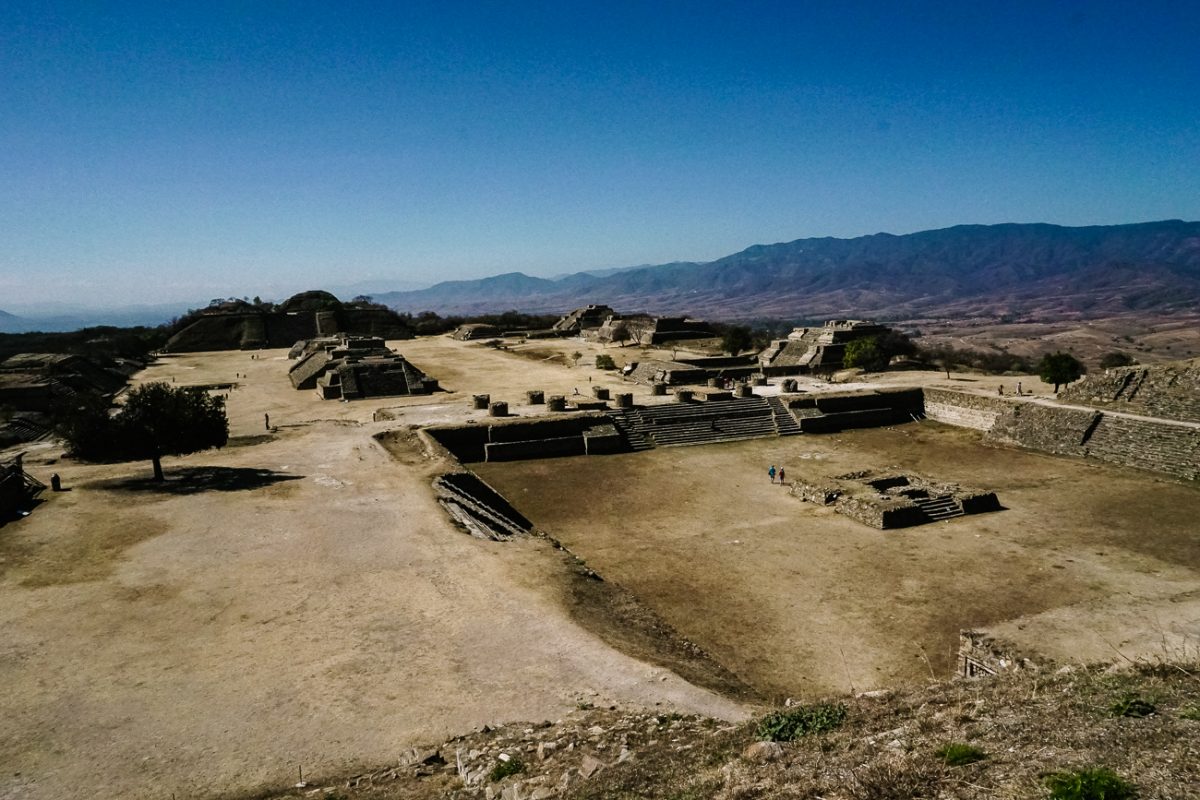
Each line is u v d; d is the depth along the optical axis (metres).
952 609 23.08
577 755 12.07
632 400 52.09
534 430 45.56
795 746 10.46
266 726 14.16
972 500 32.78
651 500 35.66
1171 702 9.88
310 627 18.59
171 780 12.52
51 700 15.20
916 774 8.41
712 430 49.34
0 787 12.40
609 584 24.05
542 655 17.16
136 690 15.57
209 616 19.20
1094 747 8.52
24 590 20.77
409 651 17.31
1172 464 37.59
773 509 33.97
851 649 20.66
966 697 11.67
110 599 20.22
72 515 27.44
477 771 11.93
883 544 29.05
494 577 22.12
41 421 50.22
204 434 32.78
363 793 11.62
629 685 15.71
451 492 31.72
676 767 10.71
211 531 25.80
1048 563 26.58
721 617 22.83
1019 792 7.69
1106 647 16.30
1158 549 27.61
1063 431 43.78
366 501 29.59
